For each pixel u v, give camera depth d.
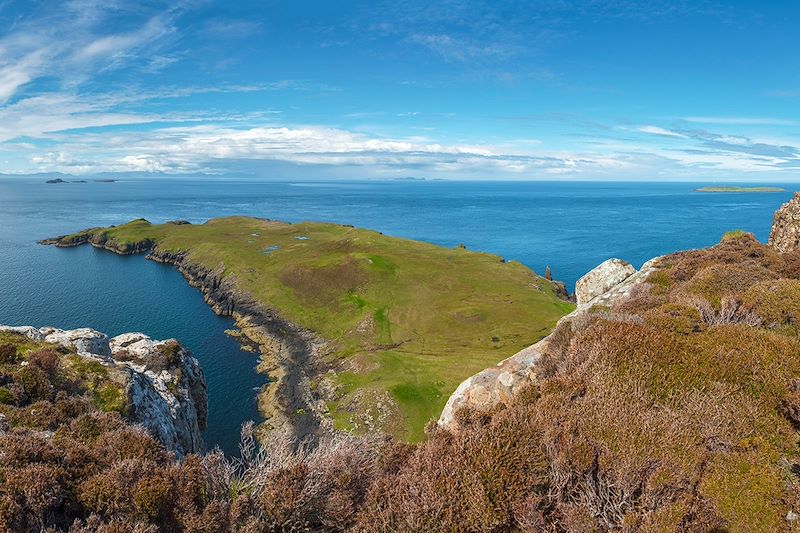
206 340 67.50
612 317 16.41
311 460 12.30
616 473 9.05
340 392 48.66
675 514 8.02
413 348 58.19
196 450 22.27
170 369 25.66
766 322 16.91
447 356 53.97
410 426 40.78
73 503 10.36
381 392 45.41
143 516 10.01
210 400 49.81
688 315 16.89
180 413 22.11
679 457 9.20
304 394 49.72
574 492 9.35
